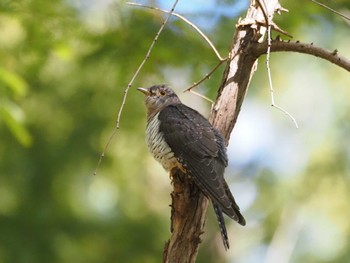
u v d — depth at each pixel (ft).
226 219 56.95
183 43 39.86
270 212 53.98
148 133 31.04
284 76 55.67
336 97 55.16
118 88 45.96
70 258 51.80
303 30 46.34
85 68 45.06
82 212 52.80
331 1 40.42
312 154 53.88
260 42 28.48
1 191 51.75
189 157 29.30
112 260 52.80
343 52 51.44
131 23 40.98
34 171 51.93
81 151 51.85
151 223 54.24
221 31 39.11
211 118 29.40
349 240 51.88
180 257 26.78
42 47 42.98
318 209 52.90
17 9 41.96
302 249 52.29
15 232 51.24
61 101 50.90
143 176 56.70
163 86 35.14
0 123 50.70
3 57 46.03
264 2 27.55
